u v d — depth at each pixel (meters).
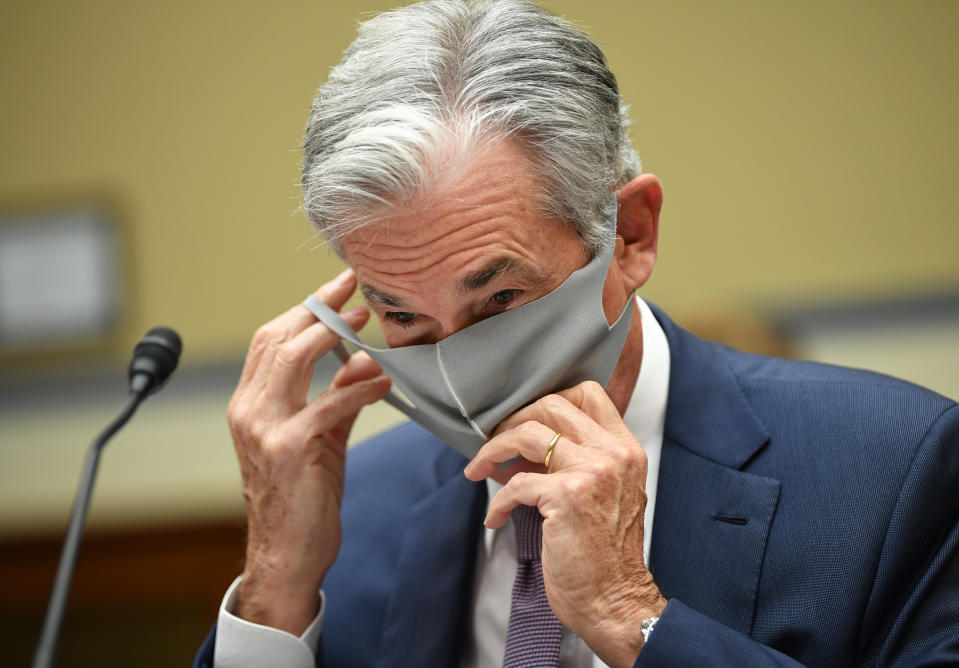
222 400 11.18
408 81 3.16
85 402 11.35
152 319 11.52
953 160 10.55
